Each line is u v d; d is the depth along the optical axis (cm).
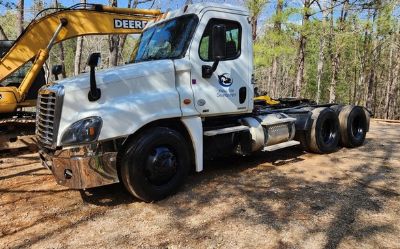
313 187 538
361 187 536
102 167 445
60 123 445
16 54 821
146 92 487
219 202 484
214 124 598
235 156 730
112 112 447
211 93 543
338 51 2564
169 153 488
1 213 463
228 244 371
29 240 390
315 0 1683
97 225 423
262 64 1761
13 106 818
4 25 2588
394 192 514
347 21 2367
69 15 836
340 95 4719
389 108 3947
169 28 566
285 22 1698
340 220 421
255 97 795
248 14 595
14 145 818
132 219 438
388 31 2577
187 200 492
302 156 733
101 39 2952
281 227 405
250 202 481
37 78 888
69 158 437
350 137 792
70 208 477
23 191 546
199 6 543
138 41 627
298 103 852
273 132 648
